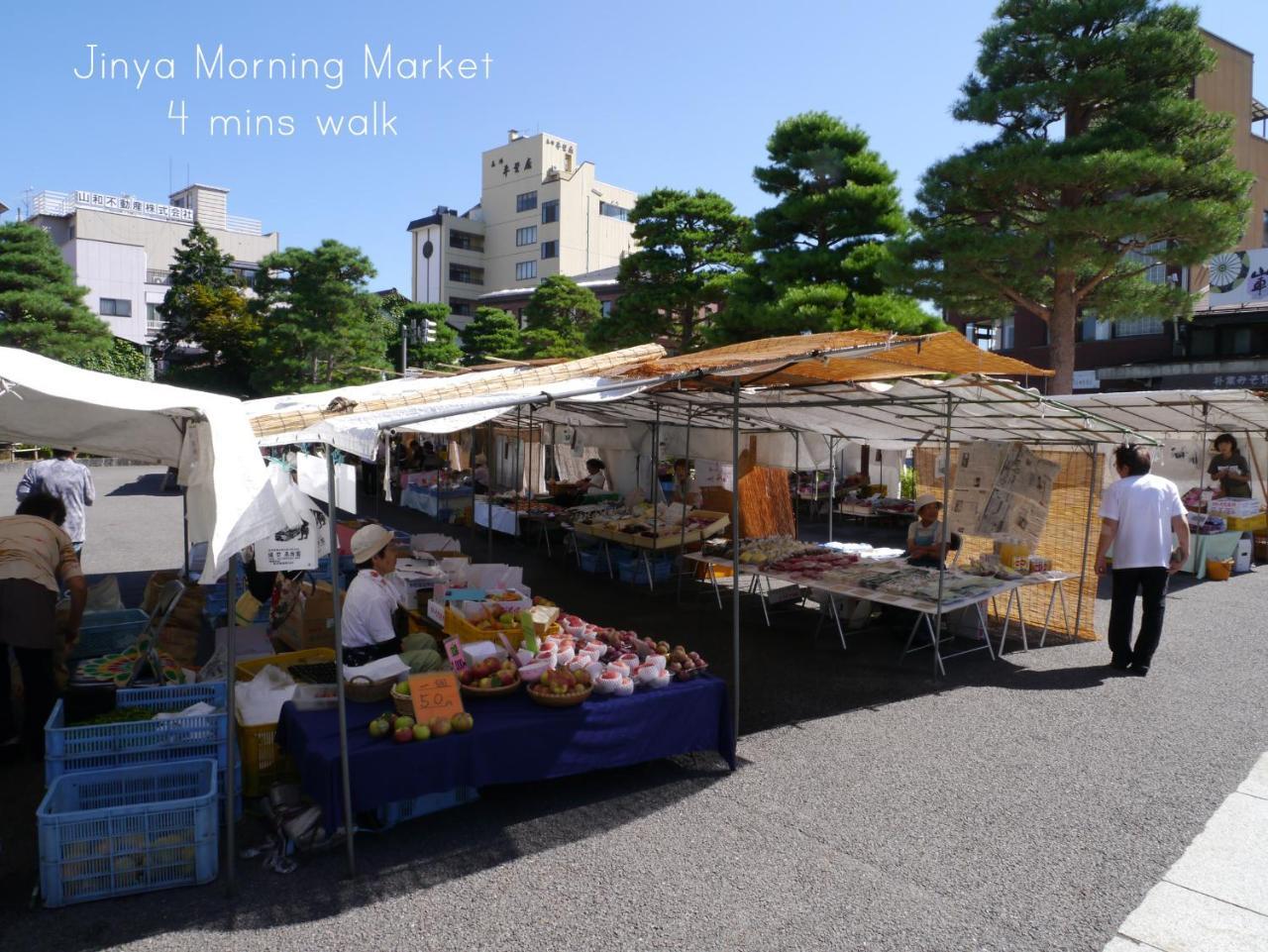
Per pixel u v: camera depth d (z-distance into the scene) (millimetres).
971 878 3697
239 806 4246
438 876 3676
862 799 4465
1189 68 15438
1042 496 7164
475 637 5152
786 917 3379
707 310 26922
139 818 3482
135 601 9008
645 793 4547
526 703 4414
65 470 8453
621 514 11398
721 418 9297
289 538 3639
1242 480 12305
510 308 61625
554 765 4246
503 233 70250
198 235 46562
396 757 3797
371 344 36469
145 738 3996
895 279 16547
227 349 42156
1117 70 14938
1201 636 8094
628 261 25281
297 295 35312
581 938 3227
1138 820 4250
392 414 4082
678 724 4691
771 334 18406
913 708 5949
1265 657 7332
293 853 3830
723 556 8484
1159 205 14062
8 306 33219
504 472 18625
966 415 7383
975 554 9211
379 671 4414
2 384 3396
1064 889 3621
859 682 6586
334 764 3664
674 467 12688
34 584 4715
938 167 16156
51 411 4992
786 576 7633
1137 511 6738
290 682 4660
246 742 4363
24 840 3938
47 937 3176
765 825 4172
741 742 5297
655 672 4699
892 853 3906
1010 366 5598
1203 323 21953
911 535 8328
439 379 6770
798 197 18938
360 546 5219
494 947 3164
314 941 3188
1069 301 16547
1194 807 4395
